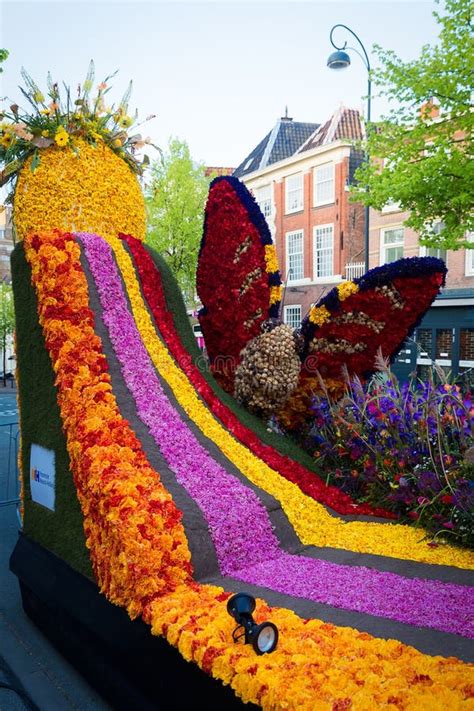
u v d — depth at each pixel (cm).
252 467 418
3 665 360
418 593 295
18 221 468
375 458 466
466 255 1620
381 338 534
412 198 984
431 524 395
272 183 2316
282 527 373
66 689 332
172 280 525
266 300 564
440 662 208
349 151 2028
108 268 441
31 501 420
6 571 510
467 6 870
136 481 316
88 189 473
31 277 416
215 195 566
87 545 324
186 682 249
